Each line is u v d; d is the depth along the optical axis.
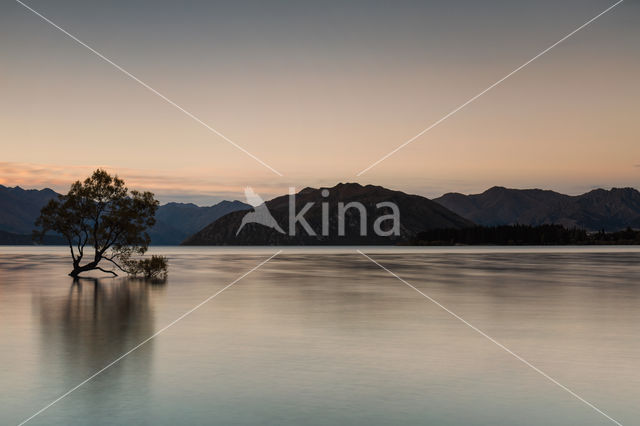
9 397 12.64
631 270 60.62
